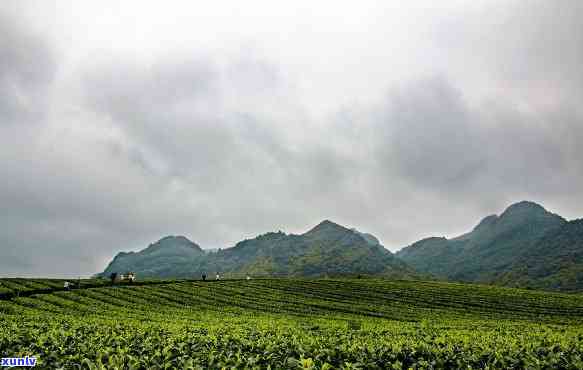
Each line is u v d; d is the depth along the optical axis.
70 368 13.09
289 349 14.88
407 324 35.94
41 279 79.44
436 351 14.80
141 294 66.00
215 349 15.17
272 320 37.38
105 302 57.12
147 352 14.88
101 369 12.16
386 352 14.61
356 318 49.12
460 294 81.12
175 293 69.12
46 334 17.91
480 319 54.16
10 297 57.19
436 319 52.03
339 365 13.60
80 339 17.19
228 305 60.72
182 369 12.52
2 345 15.41
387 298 73.94
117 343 16.08
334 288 84.38
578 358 14.21
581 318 58.88
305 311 56.78
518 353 14.97
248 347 15.66
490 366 13.63
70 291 65.00
